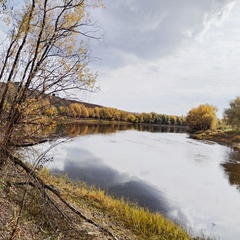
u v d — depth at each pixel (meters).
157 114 168.38
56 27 7.71
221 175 24.52
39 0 7.38
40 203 7.87
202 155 36.22
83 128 61.34
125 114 147.00
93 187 15.65
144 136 61.62
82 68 8.02
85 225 8.38
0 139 7.03
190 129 97.69
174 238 9.48
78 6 7.88
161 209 14.23
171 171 24.45
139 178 20.45
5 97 7.45
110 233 8.13
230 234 12.05
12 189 7.36
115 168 23.08
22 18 7.28
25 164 8.03
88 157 26.92
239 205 16.41
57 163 21.97
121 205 12.06
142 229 9.82
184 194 17.66
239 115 71.56
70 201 10.45
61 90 7.87
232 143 57.06
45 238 6.51
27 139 7.78
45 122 7.97
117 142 43.44
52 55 7.72
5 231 5.50
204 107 90.56
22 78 7.41
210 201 16.78
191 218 13.52
